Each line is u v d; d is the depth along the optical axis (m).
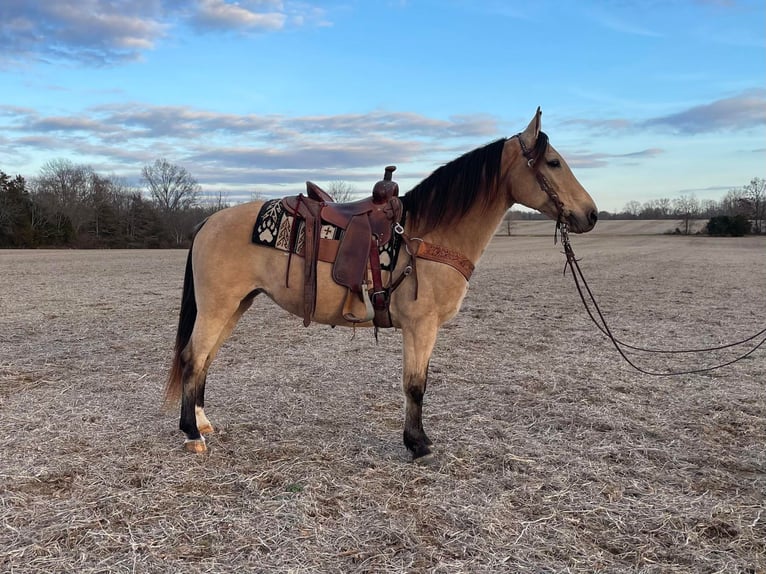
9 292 13.66
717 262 27.77
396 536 2.78
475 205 3.69
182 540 2.73
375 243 3.58
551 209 3.69
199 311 3.87
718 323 9.94
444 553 2.67
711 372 6.30
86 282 16.73
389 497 3.20
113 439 4.00
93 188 64.25
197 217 71.31
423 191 3.73
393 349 7.44
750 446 4.10
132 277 18.69
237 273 3.79
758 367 6.54
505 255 35.06
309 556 2.62
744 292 14.90
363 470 3.57
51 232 54.75
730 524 2.96
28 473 3.38
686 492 3.35
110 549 2.63
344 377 5.93
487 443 4.07
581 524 2.96
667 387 5.67
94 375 5.83
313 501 3.12
